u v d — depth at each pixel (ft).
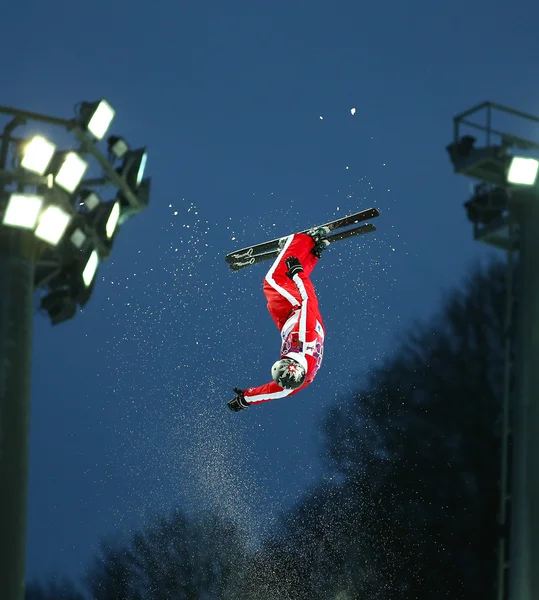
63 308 126.62
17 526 106.73
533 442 130.93
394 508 240.32
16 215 112.57
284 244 97.91
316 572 240.94
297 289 94.48
